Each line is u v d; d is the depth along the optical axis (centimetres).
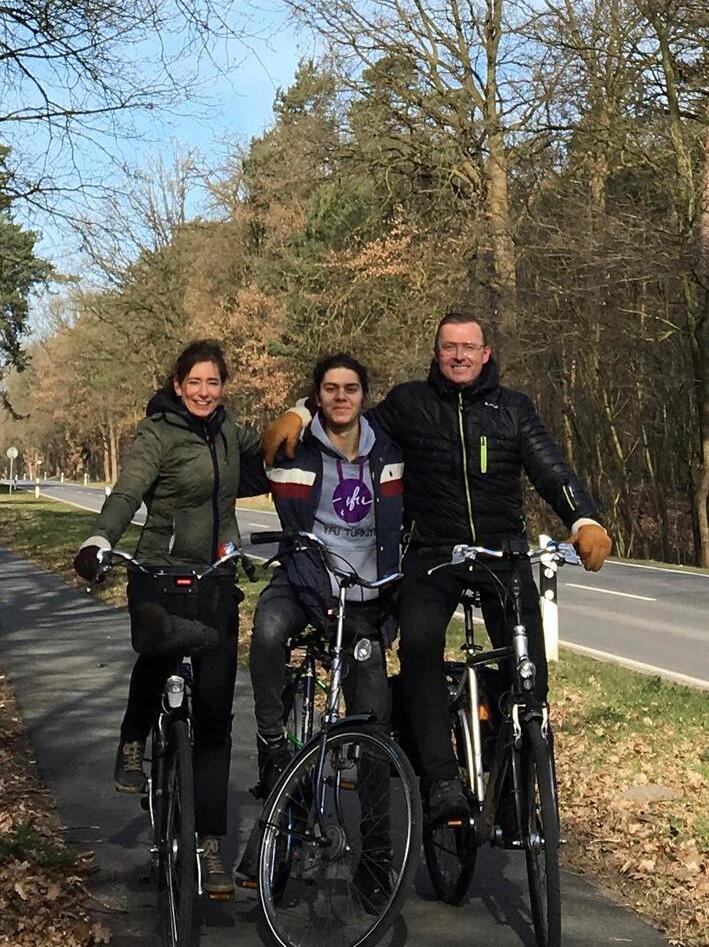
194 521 454
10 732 780
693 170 2577
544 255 2602
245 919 452
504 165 2667
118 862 515
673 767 703
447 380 456
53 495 6425
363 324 3033
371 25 2575
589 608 1558
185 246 4788
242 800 616
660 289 3025
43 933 429
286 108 4500
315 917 412
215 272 4872
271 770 446
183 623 423
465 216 2758
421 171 2728
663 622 1418
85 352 5391
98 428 9000
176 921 395
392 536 454
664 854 546
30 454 12206
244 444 470
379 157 2672
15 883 473
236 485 462
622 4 2384
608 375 3538
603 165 2642
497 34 2550
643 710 854
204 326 4694
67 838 548
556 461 454
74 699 893
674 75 2445
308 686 462
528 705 418
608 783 667
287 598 453
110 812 594
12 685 949
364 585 433
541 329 2861
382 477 454
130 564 426
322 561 445
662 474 3847
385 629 464
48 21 1230
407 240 2870
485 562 446
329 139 2694
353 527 454
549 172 2703
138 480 439
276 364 4641
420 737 438
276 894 413
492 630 461
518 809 420
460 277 2766
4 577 1850
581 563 438
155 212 4588
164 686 438
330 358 453
